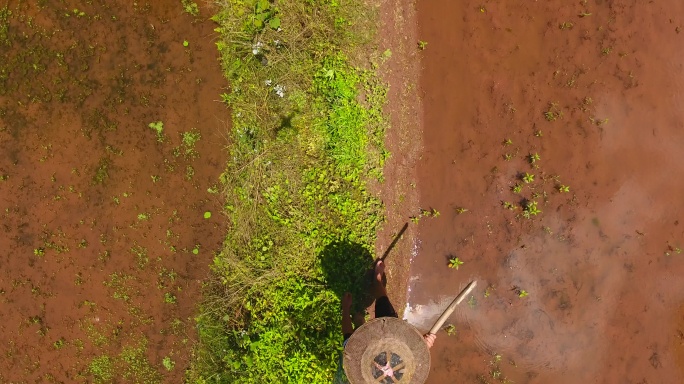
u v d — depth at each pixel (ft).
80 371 22.34
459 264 22.41
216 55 22.27
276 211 21.06
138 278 22.27
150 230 22.26
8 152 22.30
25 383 22.31
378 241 21.67
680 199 22.88
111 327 22.33
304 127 21.22
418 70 22.67
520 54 22.86
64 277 22.35
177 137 22.24
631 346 22.70
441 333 22.49
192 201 22.20
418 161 22.62
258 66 21.38
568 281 22.62
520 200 22.67
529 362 22.58
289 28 21.17
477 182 22.66
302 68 21.16
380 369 17.24
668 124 22.98
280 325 20.59
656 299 22.75
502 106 22.76
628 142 22.89
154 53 22.31
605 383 22.59
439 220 22.56
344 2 21.47
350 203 21.17
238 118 21.85
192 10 22.25
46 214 22.30
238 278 21.17
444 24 22.76
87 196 22.30
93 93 22.25
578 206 22.70
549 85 22.84
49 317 22.35
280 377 20.54
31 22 22.24
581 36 22.90
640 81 22.95
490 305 22.57
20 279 22.34
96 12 22.30
